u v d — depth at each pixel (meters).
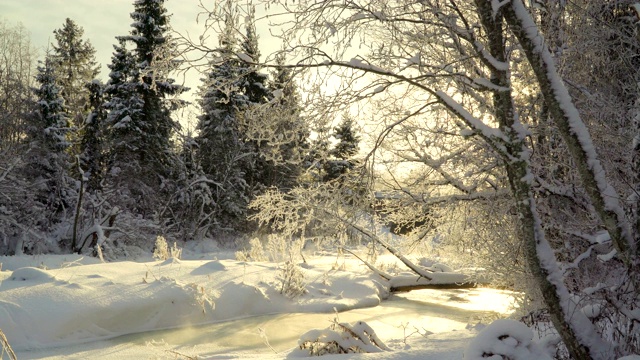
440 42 6.28
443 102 5.09
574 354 4.62
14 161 24.67
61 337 8.46
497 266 8.70
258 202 9.59
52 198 28.44
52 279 10.44
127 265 13.24
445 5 5.60
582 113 7.25
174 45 5.11
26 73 41.25
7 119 32.81
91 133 34.78
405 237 12.04
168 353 8.01
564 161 7.72
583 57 7.29
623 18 7.09
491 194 8.87
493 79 4.91
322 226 9.50
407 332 10.02
